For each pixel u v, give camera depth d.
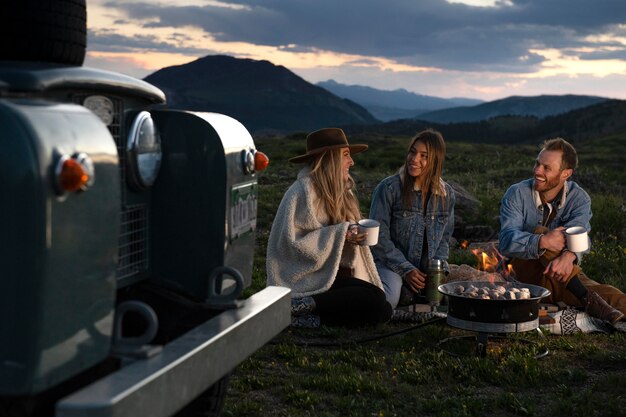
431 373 5.73
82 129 2.90
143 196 3.96
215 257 4.02
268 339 3.95
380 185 7.82
